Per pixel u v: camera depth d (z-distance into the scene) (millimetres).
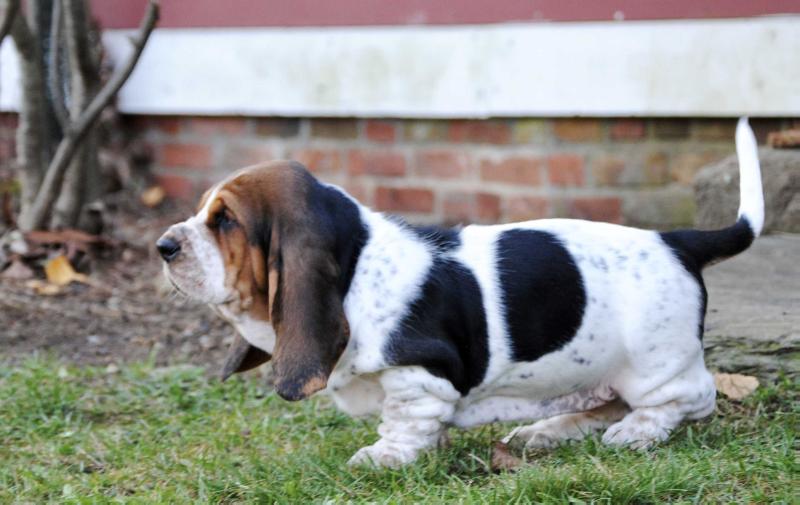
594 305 6473
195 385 8836
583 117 12883
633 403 6668
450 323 6316
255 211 6234
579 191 12984
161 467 6805
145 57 14586
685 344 6535
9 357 9641
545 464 6426
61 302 11133
